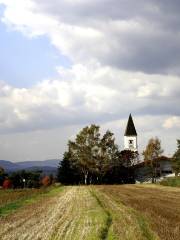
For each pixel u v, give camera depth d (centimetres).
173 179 10281
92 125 13450
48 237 2170
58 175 13212
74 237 2172
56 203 4566
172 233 2222
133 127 17412
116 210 3619
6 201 4941
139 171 14062
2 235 2242
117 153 13575
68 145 13350
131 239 2059
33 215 3266
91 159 13138
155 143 13962
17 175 13088
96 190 7669
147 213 3278
